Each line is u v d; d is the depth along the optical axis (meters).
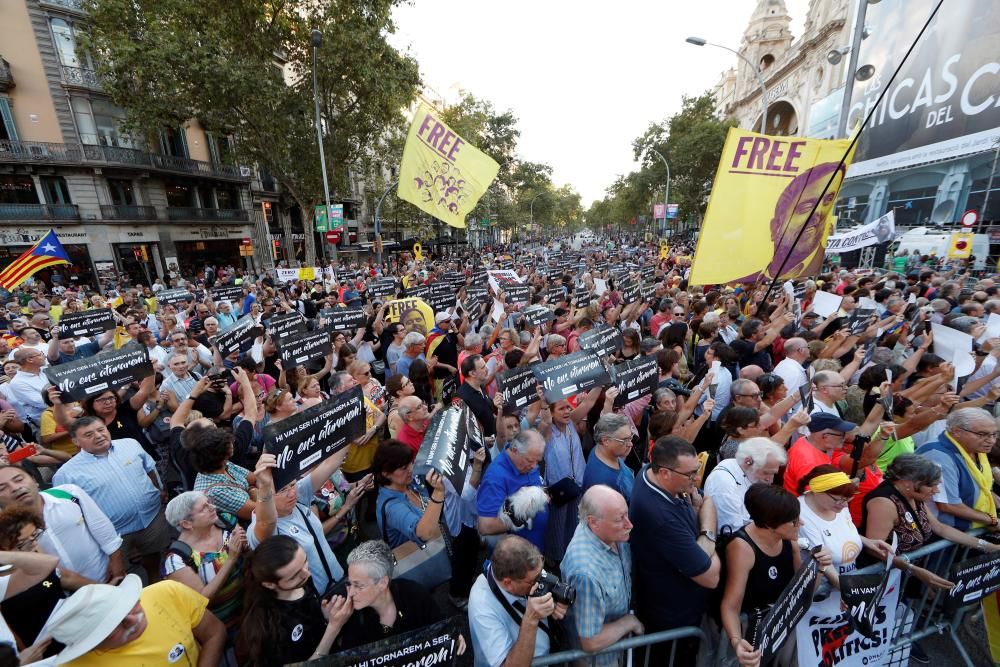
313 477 3.53
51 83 25.61
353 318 8.38
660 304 9.07
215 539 3.08
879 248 20.45
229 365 7.07
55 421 5.12
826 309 8.97
